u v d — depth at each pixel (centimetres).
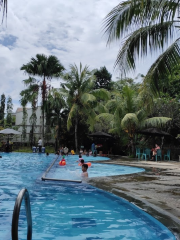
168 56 854
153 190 688
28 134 3409
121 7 823
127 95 2270
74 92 2930
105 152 2647
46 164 1684
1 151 2952
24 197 246
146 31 846
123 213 511
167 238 364
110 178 932
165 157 2138
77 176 1046
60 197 650
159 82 912
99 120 2802
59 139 3172
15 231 209
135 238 378
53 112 3344
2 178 1014
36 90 3028
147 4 732
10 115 5141
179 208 480
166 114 2250
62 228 425
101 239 375
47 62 3011
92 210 532
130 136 2269
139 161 1820
